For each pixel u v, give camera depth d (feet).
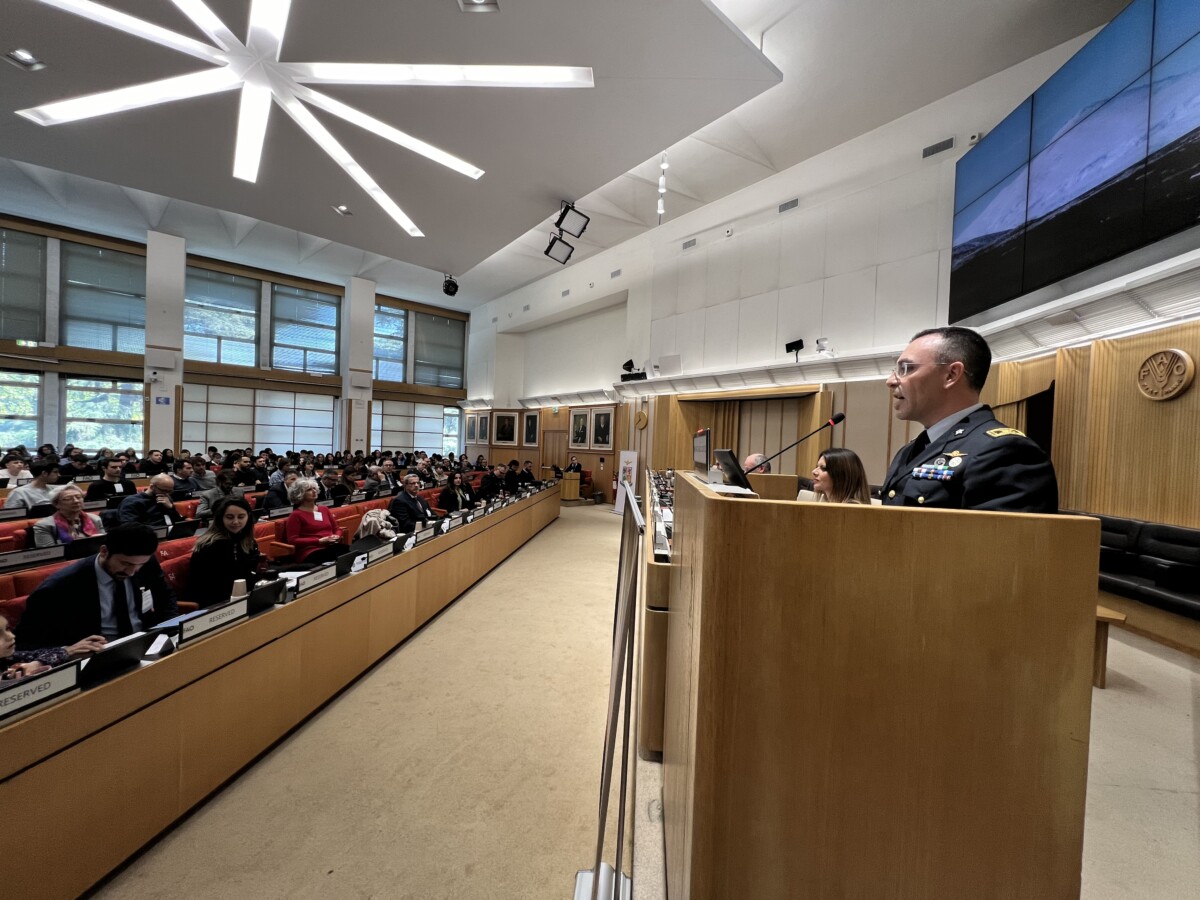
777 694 1.77
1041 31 16.35
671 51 11.55
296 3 10.55
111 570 6.26
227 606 6.26
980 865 1.71
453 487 22.53
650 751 6.18
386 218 21.26
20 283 32.45
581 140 15.21
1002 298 15.46
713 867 1.80
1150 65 10.97
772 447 27.66
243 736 6.40
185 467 20.07
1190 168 10.21
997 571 1.69
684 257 30.83
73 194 30.12
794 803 1.76
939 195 19.80
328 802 5.94
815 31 16.79
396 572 10.34
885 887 1.73
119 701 4.88
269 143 15.99
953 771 1.71
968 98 19.04
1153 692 8.14
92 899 4.58
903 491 3.31
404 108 13.93
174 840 5.31
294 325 43.91
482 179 17.74
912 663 1.72
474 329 54.85
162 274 34.09
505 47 11.55
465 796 6.09
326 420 45.80
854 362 22.21
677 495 3.89
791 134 22.54
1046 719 1.69
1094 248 12.31
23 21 11.28
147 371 33.58
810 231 24.36
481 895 4.75
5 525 11.09
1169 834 4.95
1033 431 16.49
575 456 41.91
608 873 4.28
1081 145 12.71
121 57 12.30
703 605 1.81
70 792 4.45
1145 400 12.17
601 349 40.55
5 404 32.37
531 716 7.93
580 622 12.19
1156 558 11.07
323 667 8.02
